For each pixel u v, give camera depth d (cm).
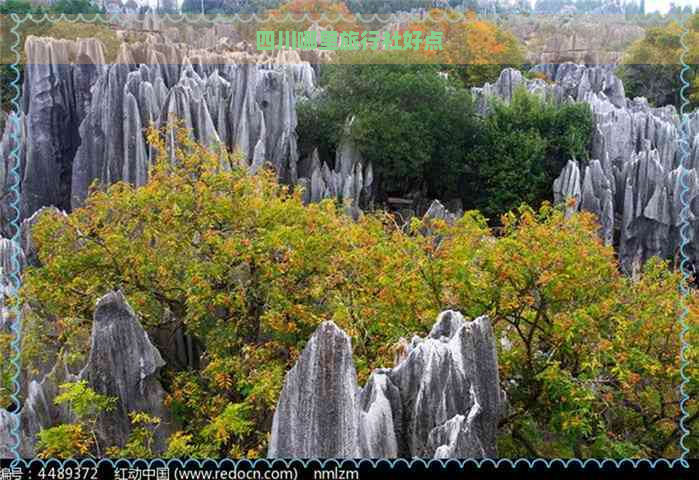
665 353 1298
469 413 966
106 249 1513
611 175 1833
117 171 1758
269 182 1642
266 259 1456
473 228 1330
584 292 1288
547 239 1274
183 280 1537
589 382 1258
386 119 1698
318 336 952
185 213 1532
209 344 1432
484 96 1847
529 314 1361
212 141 1650
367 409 989
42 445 1171
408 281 1285
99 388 1210
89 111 1802
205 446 1159
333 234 1451
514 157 1733
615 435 1299
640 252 1823
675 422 1278
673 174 1822
